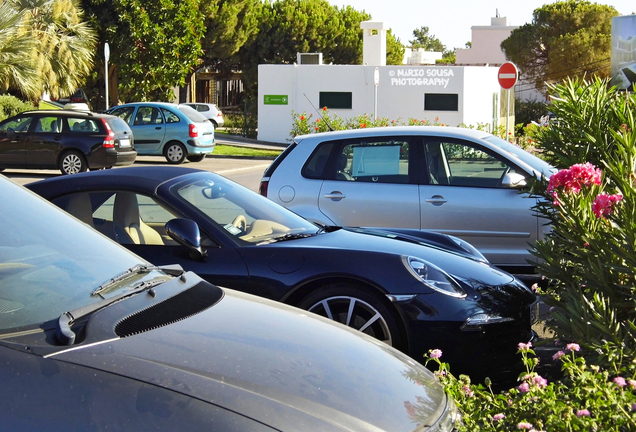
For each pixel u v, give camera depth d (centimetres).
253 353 254
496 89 3259
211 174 562
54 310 260
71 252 310
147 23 2822
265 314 304
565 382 373
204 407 211
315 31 4962
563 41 4734
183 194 505
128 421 203
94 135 1841
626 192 421
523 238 738
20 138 1845
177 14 2889
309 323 307
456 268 489
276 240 497
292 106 3122
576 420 305
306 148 797
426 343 453
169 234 445
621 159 466
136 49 2880
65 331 237
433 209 753
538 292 501
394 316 459
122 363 224
